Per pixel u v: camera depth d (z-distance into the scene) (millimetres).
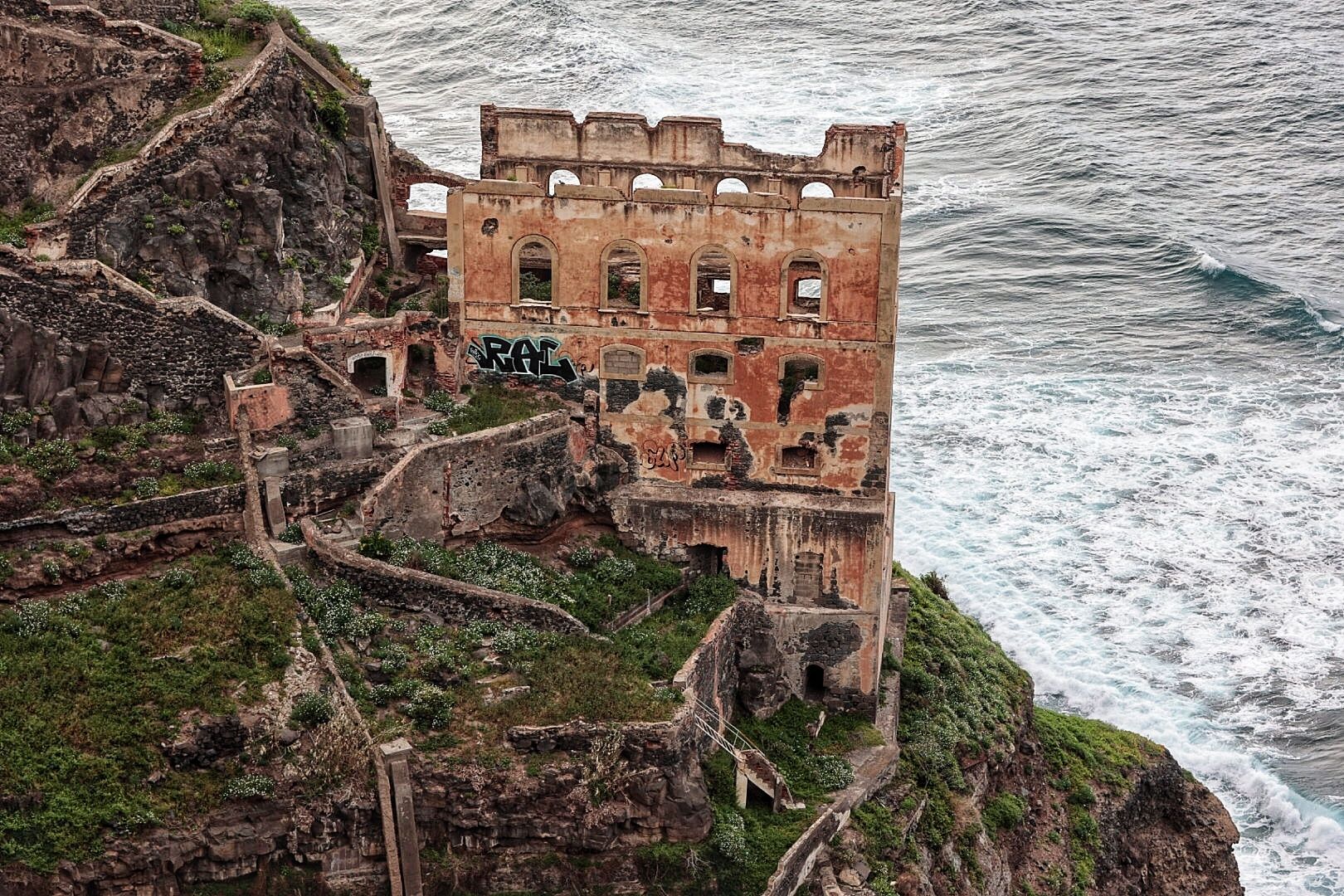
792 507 63656
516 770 52719
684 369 63594
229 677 52969
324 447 60312
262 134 65250
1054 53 163125
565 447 64062
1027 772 71062
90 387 58438
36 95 62938
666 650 59531
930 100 152625
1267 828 76438
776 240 61625
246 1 72938
